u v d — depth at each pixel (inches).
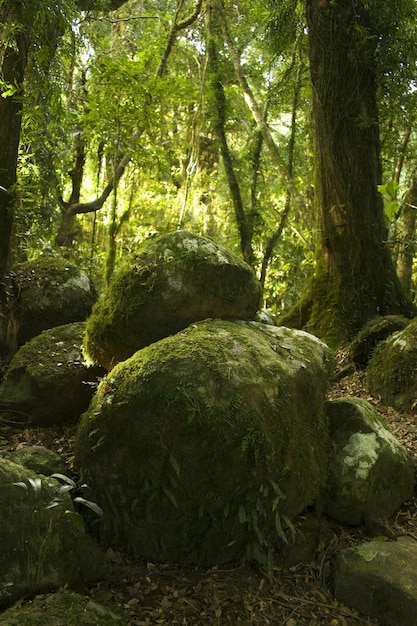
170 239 146.3
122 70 266.2
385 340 231.0
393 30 262.4
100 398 118.2
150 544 114.5
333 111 268.7
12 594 93.4
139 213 429.7
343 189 269.0
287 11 280.5
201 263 140.7
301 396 129.3
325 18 266.5
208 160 469.4
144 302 139.5
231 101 396.2
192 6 397.7
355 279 267.9
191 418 107.0
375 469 133.5
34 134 267.3
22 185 235.1
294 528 118.6
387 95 275.4
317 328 269.7
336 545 124.1
